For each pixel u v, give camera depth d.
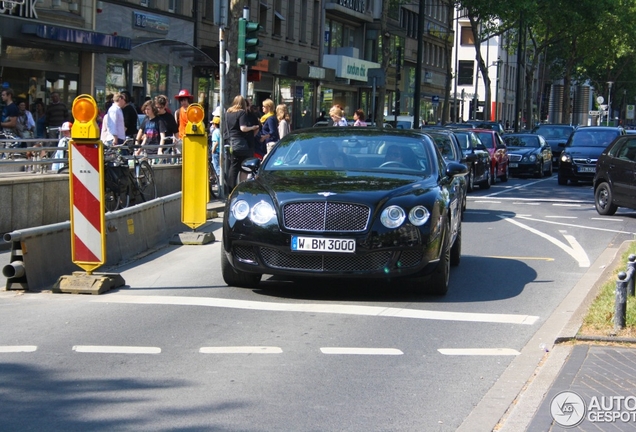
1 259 12.25
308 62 55.16
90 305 9.02
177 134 22.02
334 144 10.84
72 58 31.33
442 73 87.75
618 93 126.94
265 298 9.53
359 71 61.22
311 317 8.62
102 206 9.70
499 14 62.16
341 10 58.50
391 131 11.23
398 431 5.47
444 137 20.94
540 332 8.20
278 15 49.44
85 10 31.72
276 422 5.58
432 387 6.41
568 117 95.88
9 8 27.33
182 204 14.11
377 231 9.03
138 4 35.34
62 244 10.74
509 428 5.38
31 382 6.34
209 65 39.28
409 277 9.45
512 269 12.12
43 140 15.24
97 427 5.40
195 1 39.88
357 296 9.75
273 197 9.29
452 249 12.08
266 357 7.12
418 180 9.92
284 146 10.95
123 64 34.47
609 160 20.67
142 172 18.33
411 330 8.20
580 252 14.03
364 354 7.30
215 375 6.59
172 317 8.49
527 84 80.69
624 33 89.81
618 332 7.58
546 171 39.09
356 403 6.00
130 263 12.01
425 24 80.25
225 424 5.51
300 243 9.04
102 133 18.56
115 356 7.06
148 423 5.50
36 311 8.71
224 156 20.48
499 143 33.00
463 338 7.94
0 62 27.91
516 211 21.27
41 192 14.84
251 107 18.52
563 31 80.19
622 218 20.28
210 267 11.67
